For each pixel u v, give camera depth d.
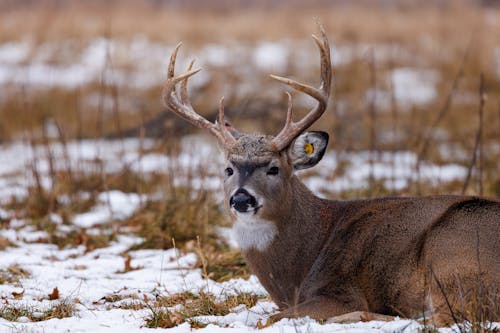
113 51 68.25
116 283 22.83
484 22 72.06
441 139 43.38
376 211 19.28
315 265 19.36
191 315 19.20
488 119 45.78
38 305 20.16
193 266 24.83
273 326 17.30
